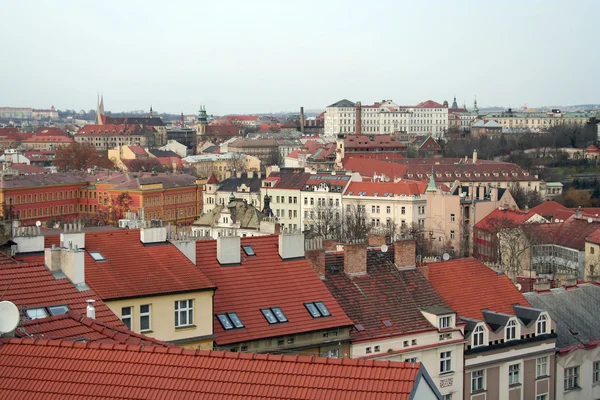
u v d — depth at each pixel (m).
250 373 42.97
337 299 94.38
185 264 81.75
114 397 43.34
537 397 101.81
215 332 80.75
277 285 88.75
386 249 104.88
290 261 92.31
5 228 81.75
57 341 47.56
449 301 101.81
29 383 45.25
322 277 96.31
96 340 53.97
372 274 100.25
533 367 101.38
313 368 42.47
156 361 44.88
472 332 97.06
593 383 107.50
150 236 83.19
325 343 86.44
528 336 101.44
